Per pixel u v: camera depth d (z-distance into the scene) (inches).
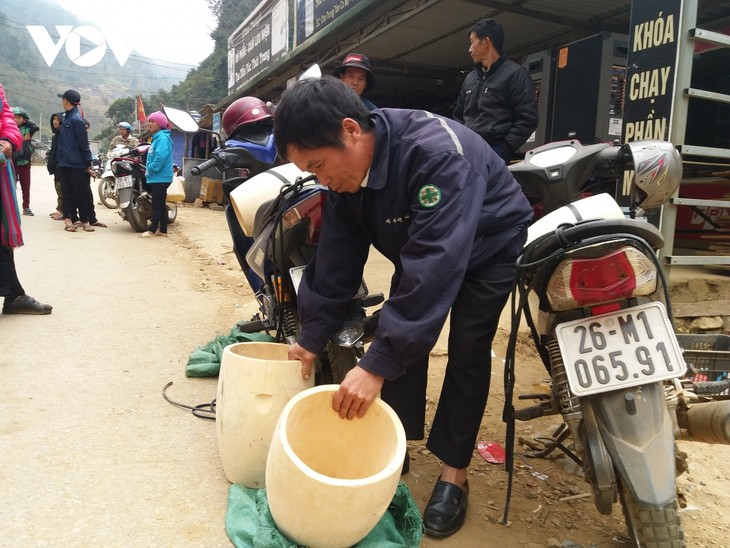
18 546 67.0
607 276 64.5
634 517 63.9
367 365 64.9
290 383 77.6
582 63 213.3
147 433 95.6
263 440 77.6
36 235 295.6
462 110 173.8
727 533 79.0
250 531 68.6
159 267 233.5
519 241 78.4
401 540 69.5
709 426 68.3
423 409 84.6
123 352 133.6
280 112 64.8
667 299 68.9
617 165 97.4
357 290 86.2
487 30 153.9
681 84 129.9
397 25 226.7
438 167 65.4
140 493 78.9
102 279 207.2
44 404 104.1
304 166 66.8
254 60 410.0
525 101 154.1
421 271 63.1
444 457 80.0
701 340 92.4
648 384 65.4
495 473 92.7
